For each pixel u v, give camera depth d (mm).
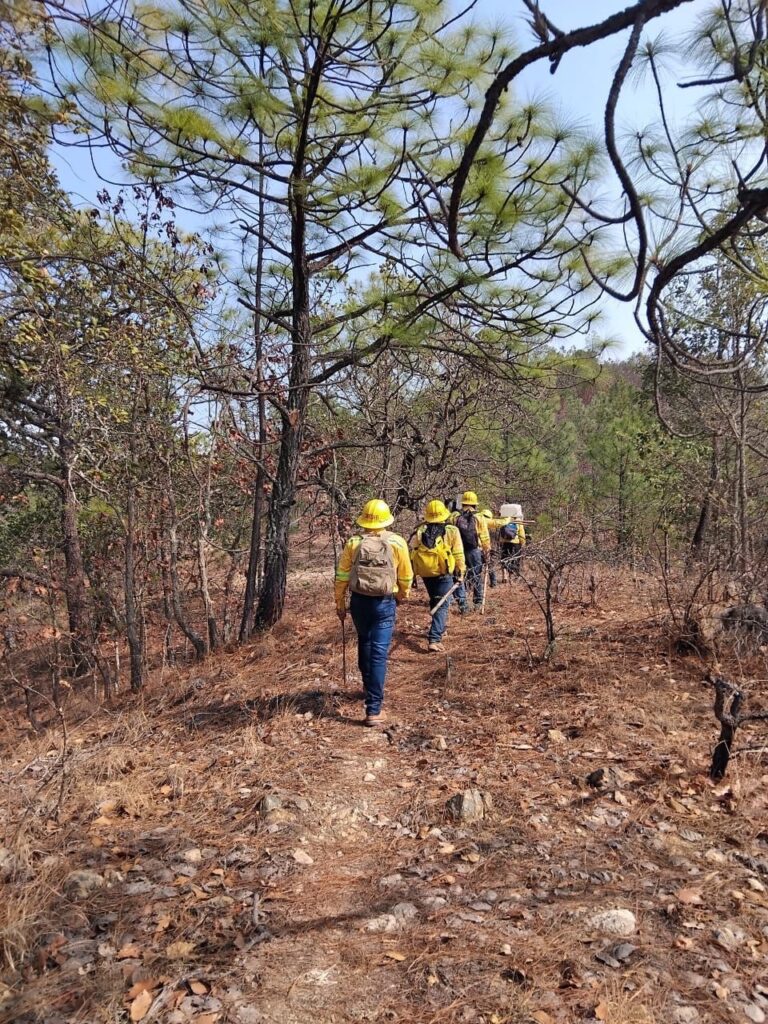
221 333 7988
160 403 8219
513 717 5391
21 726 8125
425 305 6781
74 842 3736
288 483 8914
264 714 5914
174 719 6207
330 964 2734
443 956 2736
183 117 5473
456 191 1436
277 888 3281
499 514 12031
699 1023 2330
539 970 2613
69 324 7676
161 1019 2441
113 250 7293
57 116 4941
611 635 7320
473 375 10727
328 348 9477
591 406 20141
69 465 7473
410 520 11750
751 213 1245
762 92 2225
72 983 2607
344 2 5070
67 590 8844
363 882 3350
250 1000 2539
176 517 8945
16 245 6645
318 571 14602
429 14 5191
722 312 6633
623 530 11867
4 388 7727
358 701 6027
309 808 4090
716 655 6266
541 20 1272
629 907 2975
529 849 3502
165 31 3969
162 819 4078
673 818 3725
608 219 1382
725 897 3018
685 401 10430
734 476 9594
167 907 3109
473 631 8148
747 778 4066
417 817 3945
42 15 2217
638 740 4730
